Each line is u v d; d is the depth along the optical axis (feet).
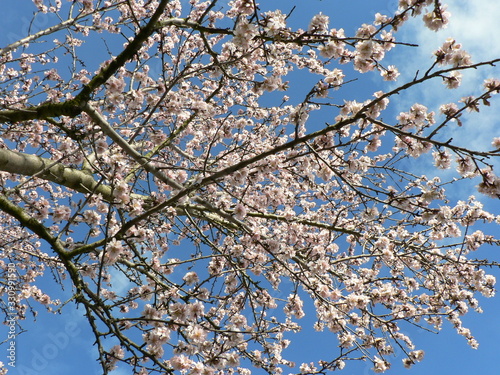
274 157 15.64
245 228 15.97
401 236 22.72
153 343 13.44
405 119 13.62
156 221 20.81
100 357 12.50
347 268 24.89
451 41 11.96
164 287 15.07
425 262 19.79
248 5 13.67
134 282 16.78
